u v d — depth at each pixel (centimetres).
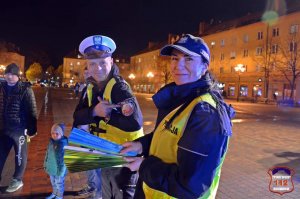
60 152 411
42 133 912
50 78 9769
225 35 5188
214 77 184
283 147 864
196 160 153
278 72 4188
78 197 440
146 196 176
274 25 4250
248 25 4653
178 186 155
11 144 447
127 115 263
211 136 154
